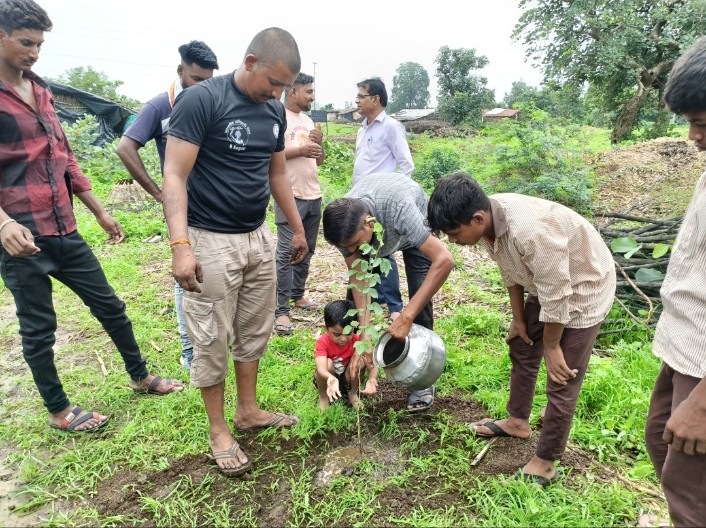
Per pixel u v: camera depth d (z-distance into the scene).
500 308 4.83
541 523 2.34
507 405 2.99
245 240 2.70
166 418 3.19
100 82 43.28
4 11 2.46
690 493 1.71
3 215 2.52
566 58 20.31
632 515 2.38
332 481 2.70
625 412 3.08
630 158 10.45
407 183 3.22
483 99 37.19
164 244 7.30
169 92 3.41
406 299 5.17
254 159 2.61
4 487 2.70
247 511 2.52
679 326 1.76
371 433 3.12
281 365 3.87
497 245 2.40
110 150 12.35
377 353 3.02
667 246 2.50
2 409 3.41
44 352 2.94
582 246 2.37
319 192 4.64
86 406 3.40
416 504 2.53
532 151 9.14
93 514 2.50
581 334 2.43
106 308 3.19
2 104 2.65
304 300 5.07
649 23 19.23
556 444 2.53
